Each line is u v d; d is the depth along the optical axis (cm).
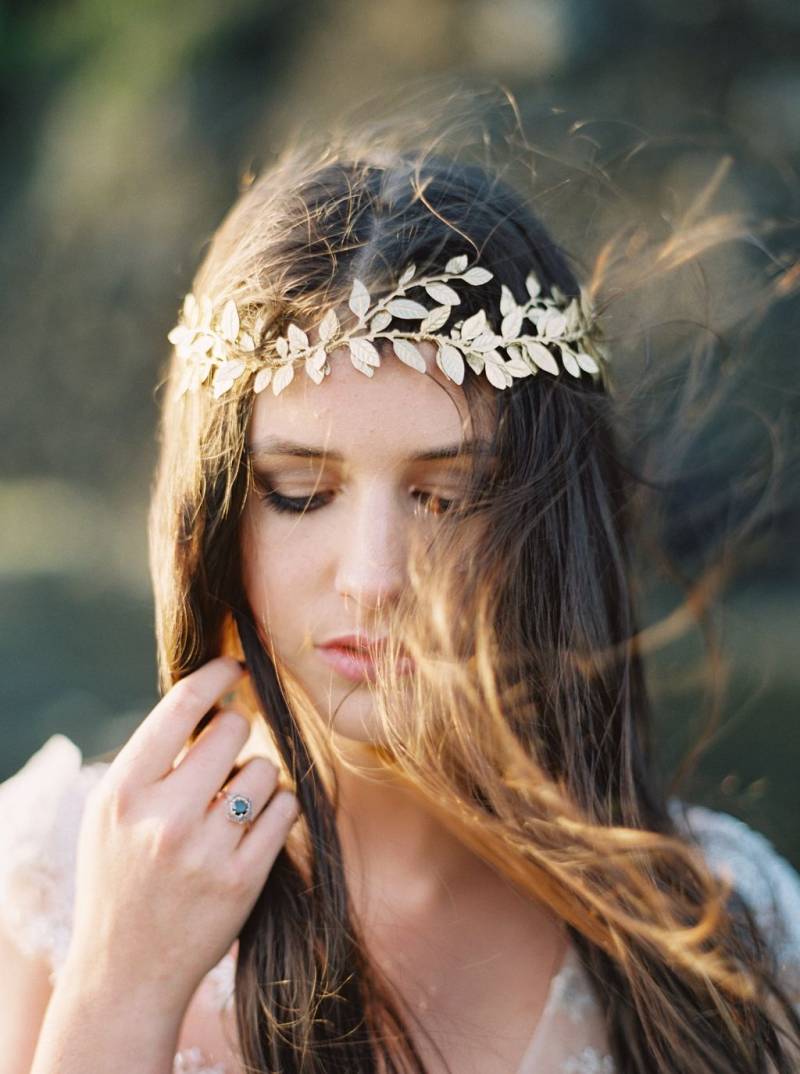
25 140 748
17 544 671
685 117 450
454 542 115
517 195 132
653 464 160
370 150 139
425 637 113
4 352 701
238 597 125
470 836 131
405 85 179
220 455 119
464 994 131
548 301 125
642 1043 127
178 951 113
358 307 112
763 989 128
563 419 125
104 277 663
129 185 654
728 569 206
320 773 125
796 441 224
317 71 583
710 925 121
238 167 607
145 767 117
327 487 116
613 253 159
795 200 396
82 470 692
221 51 635
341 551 115
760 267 189
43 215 704
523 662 123
